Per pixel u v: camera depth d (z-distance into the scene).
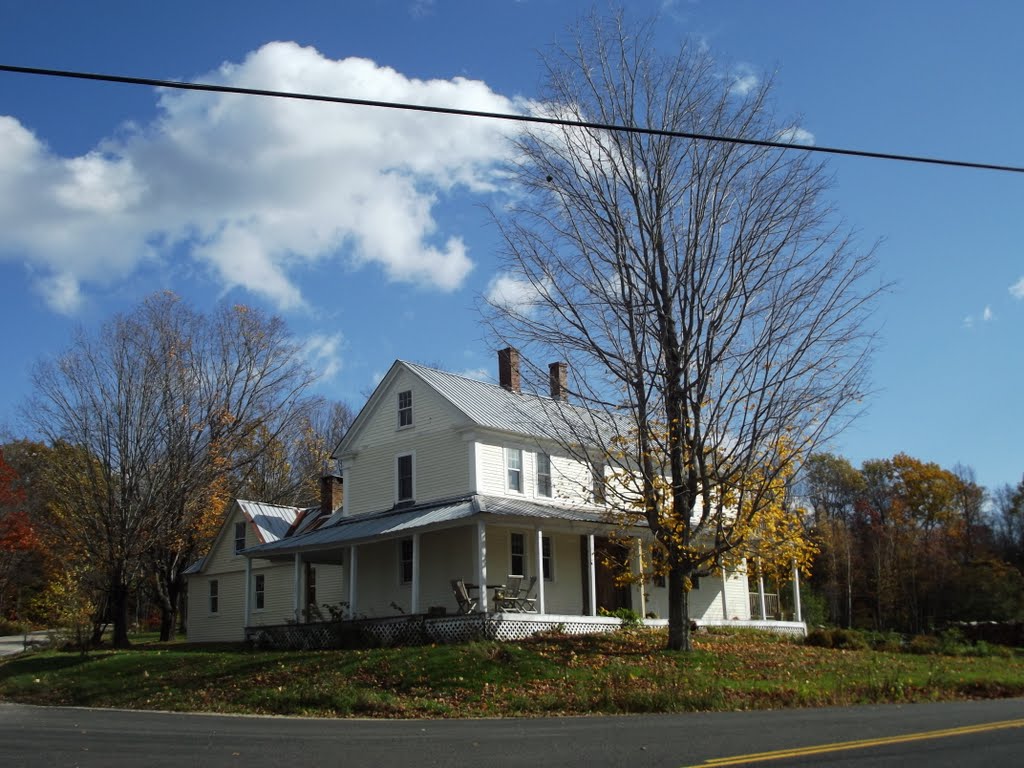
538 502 31.86
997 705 16.08
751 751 10.09
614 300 23.53
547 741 11.87
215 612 41.09
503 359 36.06
